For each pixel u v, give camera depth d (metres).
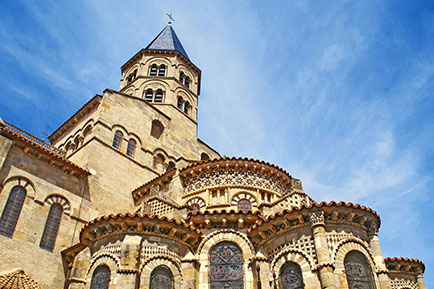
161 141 39.69
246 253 20.95
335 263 18.44
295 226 20.00
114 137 34.12
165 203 25.25
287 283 18.98
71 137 36.44
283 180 29.75
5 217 22.70
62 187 26.80
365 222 20.48
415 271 23.80
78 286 19.80
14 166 24.44
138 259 19.25
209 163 29.00
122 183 31.92
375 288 18.50
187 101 47.56
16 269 21.66
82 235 21.77
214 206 26.77
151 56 49.94
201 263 20.89
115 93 36.75
